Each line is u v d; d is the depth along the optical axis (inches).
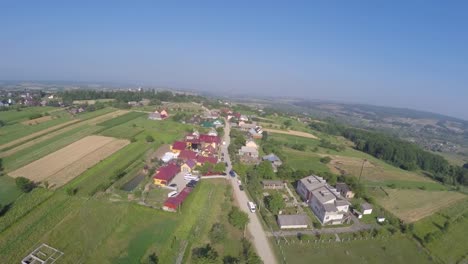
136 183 2910.9
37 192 2481.5
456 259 2240.4
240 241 2091.5
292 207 2746.1
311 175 3208.7
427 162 5482.3
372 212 2837.1
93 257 1768.0
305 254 2042.3
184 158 3656.5
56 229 1990.7
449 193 3747.5
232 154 4151.1
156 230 2101.4
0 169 2950.3
